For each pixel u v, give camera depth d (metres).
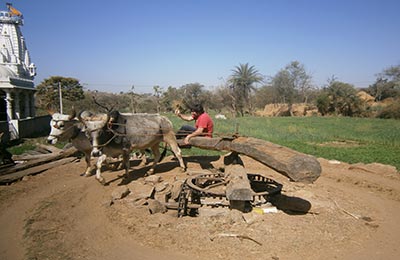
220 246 4.97
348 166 10.84
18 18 23.78
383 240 5.35
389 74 60.91
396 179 9.27
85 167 9.98
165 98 47.47
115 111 7.76
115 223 5.93
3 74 20.27
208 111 57.53
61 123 8.10
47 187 8.12
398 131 26.34
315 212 6.35
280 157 5.66
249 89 58.34
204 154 13.41
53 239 5.32
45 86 41.53
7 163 9.75
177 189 7.07
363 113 49.25
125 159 8.23
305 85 63.81
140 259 4.69
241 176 6.49
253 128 28.41
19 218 6.17
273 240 5.16
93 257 4.75
